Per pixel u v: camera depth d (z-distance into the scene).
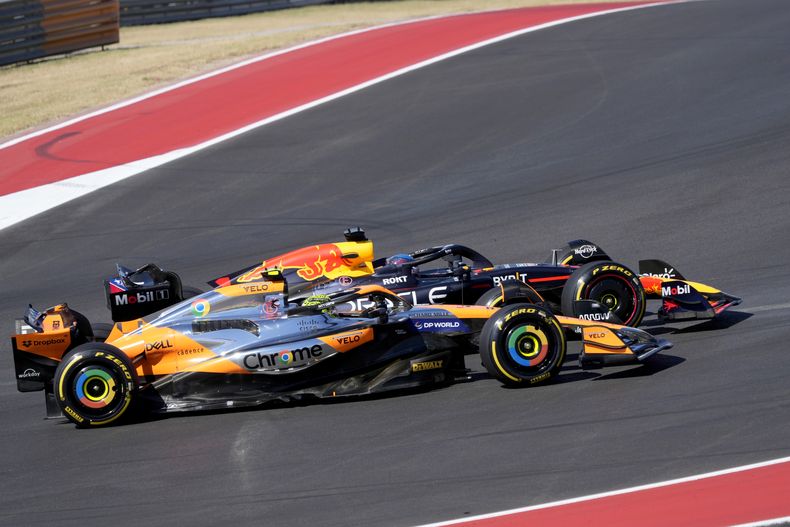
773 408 28.16
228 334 33.34
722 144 64.62
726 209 52.94
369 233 55.59
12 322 47.19
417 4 153.88
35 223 62.31
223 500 25.44
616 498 23.41
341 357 33.16
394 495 24.81
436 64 95.88
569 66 90.56
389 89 87.88
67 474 28.30
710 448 25.84
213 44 117.00
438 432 28.94
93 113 87.44
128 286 37.06
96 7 115.00
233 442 29.72
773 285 41.56
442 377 33.50
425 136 73.75
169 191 66.31
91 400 31.77
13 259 57.00
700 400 29.48
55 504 26.16
